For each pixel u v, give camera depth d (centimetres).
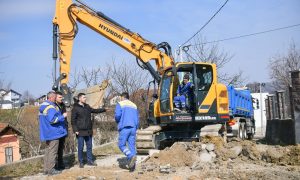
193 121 1407
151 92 2216
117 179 914
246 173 934
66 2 1420
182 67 1431
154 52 1591
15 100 4747
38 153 1775
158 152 1177
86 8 1503
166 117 1434
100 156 1442
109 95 2189
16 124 2270
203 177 924
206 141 1201
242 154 1151
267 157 1102
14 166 1148
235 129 1773
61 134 1041
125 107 1056
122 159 1314
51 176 999
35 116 2394
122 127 1048
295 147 1105
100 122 2050
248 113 2189
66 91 1320
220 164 1063
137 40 1578
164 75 1482
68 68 1377
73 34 1402
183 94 1427
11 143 2516
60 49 1380
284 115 1928
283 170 977
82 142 1133
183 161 1088
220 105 1442
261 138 2458
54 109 1024
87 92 1356
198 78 1466
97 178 941
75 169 1079
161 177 936
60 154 1109
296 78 1587
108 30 1549
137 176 944
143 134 1424
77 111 1134
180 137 1471
